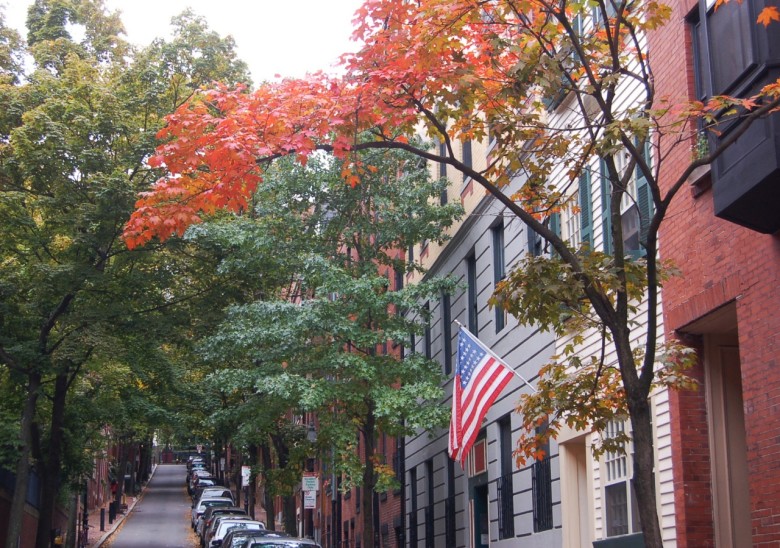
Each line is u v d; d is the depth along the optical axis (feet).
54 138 73.36
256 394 77.56
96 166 75.97
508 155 33.94
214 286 85.61
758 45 30.99
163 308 86.12
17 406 89.76
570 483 52.13
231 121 32.78
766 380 32.04
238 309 70.08
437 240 75.87
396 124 35.40
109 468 209.97
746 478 37.70
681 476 37.52
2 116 75.92
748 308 33.37
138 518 183.73
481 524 69.82
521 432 59.77
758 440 32.40
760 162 29.81
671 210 39.65
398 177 76.28
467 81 32.83
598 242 48.47
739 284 34.04
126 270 84.99
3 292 78.02
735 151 31.65
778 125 29.32
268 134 34.12
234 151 32.22
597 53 43.75
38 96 76.95
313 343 71.51
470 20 33.65
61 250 81.56
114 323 82.43
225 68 86.74
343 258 71.92
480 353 48.80
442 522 79.82
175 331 83.56
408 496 93.76
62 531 127.65
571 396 31.83
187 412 109.81
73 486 101.65
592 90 31.01
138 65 83.76
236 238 71.36
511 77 33.32
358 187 70.23
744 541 37.01
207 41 85.56
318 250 70.85
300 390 65.05
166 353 98.48
